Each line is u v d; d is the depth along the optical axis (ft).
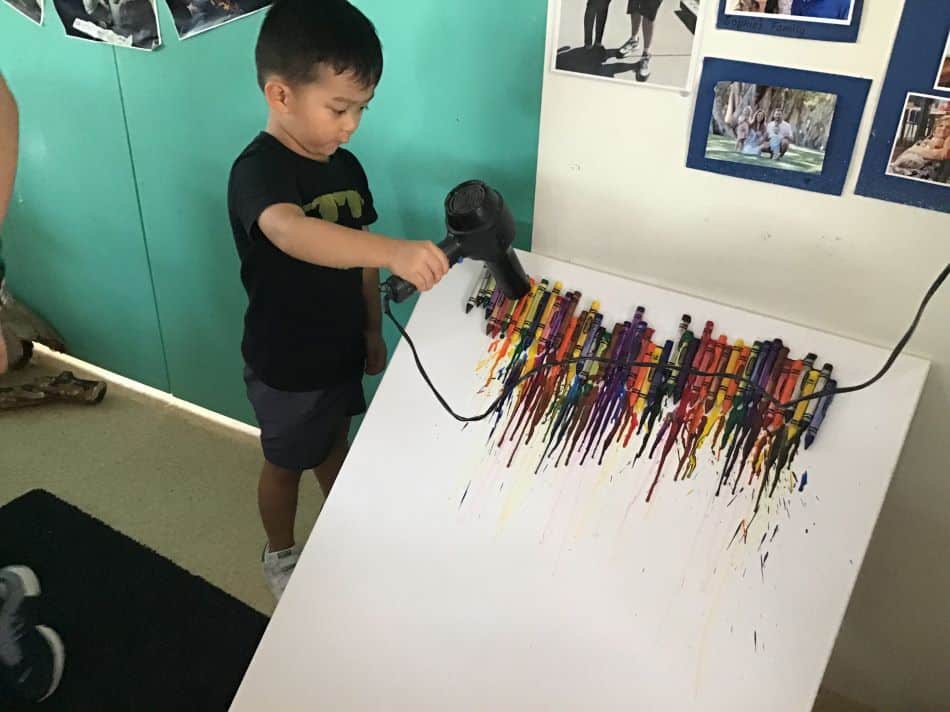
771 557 3.17
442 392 3.82
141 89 5.19
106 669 4.85
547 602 3.39
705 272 3.67
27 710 4.66
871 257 3.29
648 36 3.32
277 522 5.14
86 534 5.65
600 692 3.23
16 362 6.98
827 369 3.32
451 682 3.41
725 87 3.26
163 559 5.49
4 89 3.51
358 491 3.79
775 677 3.05
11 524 5.70
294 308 4.22
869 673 4.38
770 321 3.45
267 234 3.52
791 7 3.02
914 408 3.18
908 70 2.93
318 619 3.66
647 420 3.48
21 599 5.03
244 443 6.45
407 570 3.62
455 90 4.10
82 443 6.43
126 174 5.67
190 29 4.74
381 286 3.60
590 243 3.90
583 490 3.48
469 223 3.30
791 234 3.41
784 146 3.25
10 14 5.39
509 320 3.80
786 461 3.25
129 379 6.98
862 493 3.14
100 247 6.23
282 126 3.84
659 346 3.57
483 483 3.63
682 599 3.22
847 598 3.05
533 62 3.80
